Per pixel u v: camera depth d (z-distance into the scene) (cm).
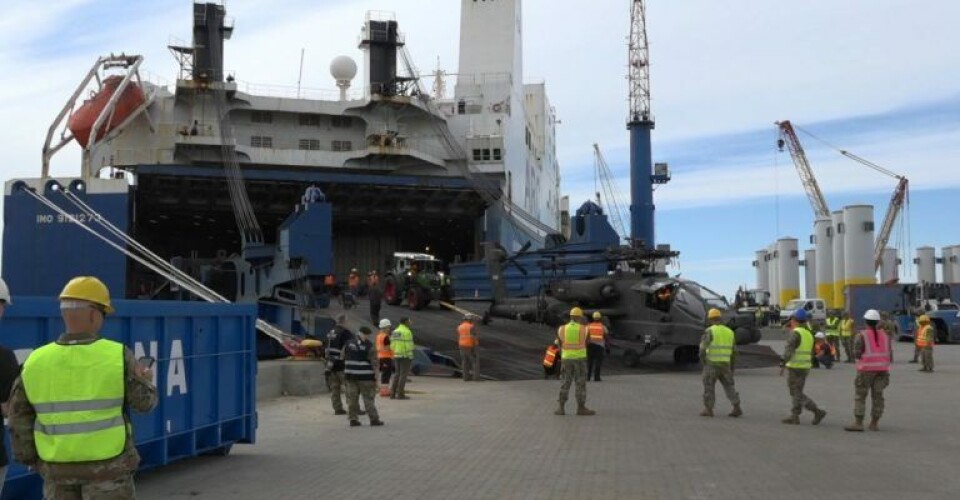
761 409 1608
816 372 2556
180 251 5659
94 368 466
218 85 4534
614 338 2739
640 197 6481
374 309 2831
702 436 1247
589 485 885
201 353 1028
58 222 2523
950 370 2600
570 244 3338
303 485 906
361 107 4878
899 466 985
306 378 1950
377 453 1120
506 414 1546
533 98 6594
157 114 4547
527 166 5562
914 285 4644
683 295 2561
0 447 489
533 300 3031
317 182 4459
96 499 463
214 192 4544
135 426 883
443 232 5728
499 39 5306
